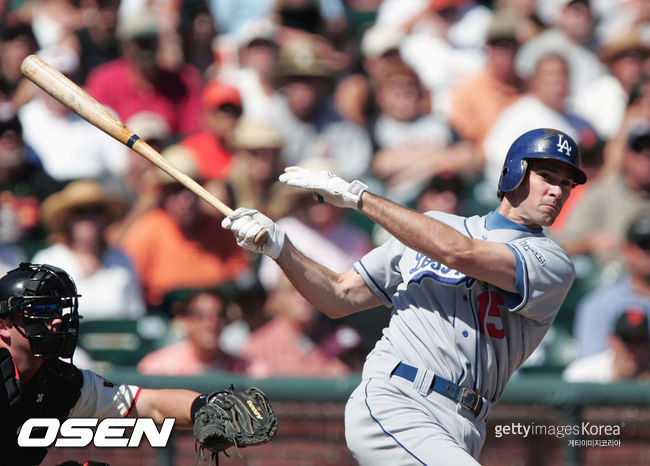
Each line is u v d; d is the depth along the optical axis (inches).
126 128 565.6
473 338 538.3
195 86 1294.3
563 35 1379.2
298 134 1228.5
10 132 1125.7
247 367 974.4
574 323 1092.5
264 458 873.5
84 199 1060.5
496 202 1200.8
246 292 1012.5
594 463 880.9
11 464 512.7
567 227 1176.2
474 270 521.3
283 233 559.8
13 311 496.1
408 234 520.7
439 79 1347.2
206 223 1112.2
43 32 1336.1
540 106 1277.1
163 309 1088.8
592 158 1216.8
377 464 540.7
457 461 514.0
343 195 530.6
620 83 1363.2
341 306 580.4
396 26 1411.2
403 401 539.8
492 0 1428.4
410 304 555.5
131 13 1331.2
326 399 877.2
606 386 884.6
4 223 1099.3
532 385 883.4
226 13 1376.7
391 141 1250.6
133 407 529.7
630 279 1045.8
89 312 1052.5
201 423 501.7
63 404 517.0
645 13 1448.1
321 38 1355.8
